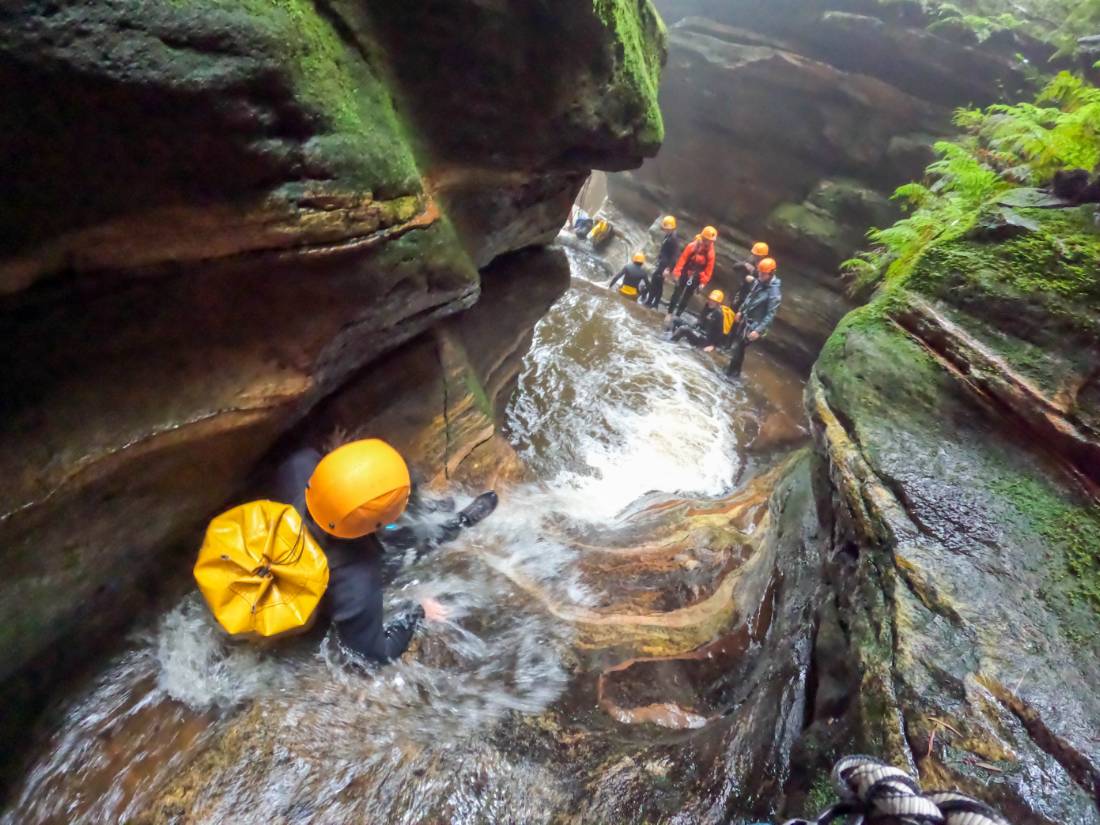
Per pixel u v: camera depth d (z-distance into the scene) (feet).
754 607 12.64
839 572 10.87
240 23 6.03
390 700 9.12
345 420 11.12
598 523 15.92
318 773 8.07
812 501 14.07
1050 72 30.53
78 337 6.38
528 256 17.12
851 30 34.76
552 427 25.12
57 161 5.35
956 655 7.76
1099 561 8.67
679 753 9.14
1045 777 6.57
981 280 11.36
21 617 6.72
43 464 6.18
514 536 13.83
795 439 29.32
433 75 9.71
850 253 36.47
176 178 6.19
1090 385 9.83
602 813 8.16
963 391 11.02
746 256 42.47
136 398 6.97
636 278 40.24
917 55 33.12
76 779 7.53
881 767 3.99
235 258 7.25
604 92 12.12
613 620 11.68
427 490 13.55
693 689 10.78
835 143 37.22
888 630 8.37
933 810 3.66
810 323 37.35
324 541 8.11
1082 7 29.50
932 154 33.37
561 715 9.63
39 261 5.79
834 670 9.28
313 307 8.46
